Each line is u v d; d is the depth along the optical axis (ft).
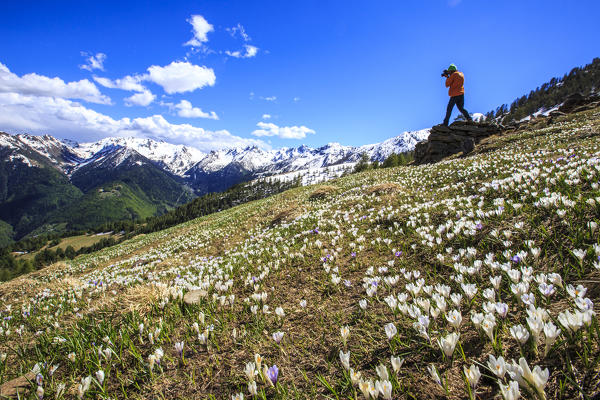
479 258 13.66
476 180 32.24
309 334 11.29
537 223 13.91
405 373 7.99
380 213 27.43
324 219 33.58
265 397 8.00
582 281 9.32
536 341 6.83
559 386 6.16
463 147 70.85
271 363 10.02
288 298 15.31
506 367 6.06
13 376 12.07
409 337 9.25
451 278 12.38
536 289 9.54
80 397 9.05
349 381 7.91
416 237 19.04
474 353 7.85
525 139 59.93
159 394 9.57
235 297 16.88
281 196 99.60
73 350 12.96
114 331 13.52
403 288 13.01
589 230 11.32
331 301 13.82
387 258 17.25
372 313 11.53
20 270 253.44
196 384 9.68
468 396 6.52
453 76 74.79
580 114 74.59
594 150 28.04
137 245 88.12
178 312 14.69
